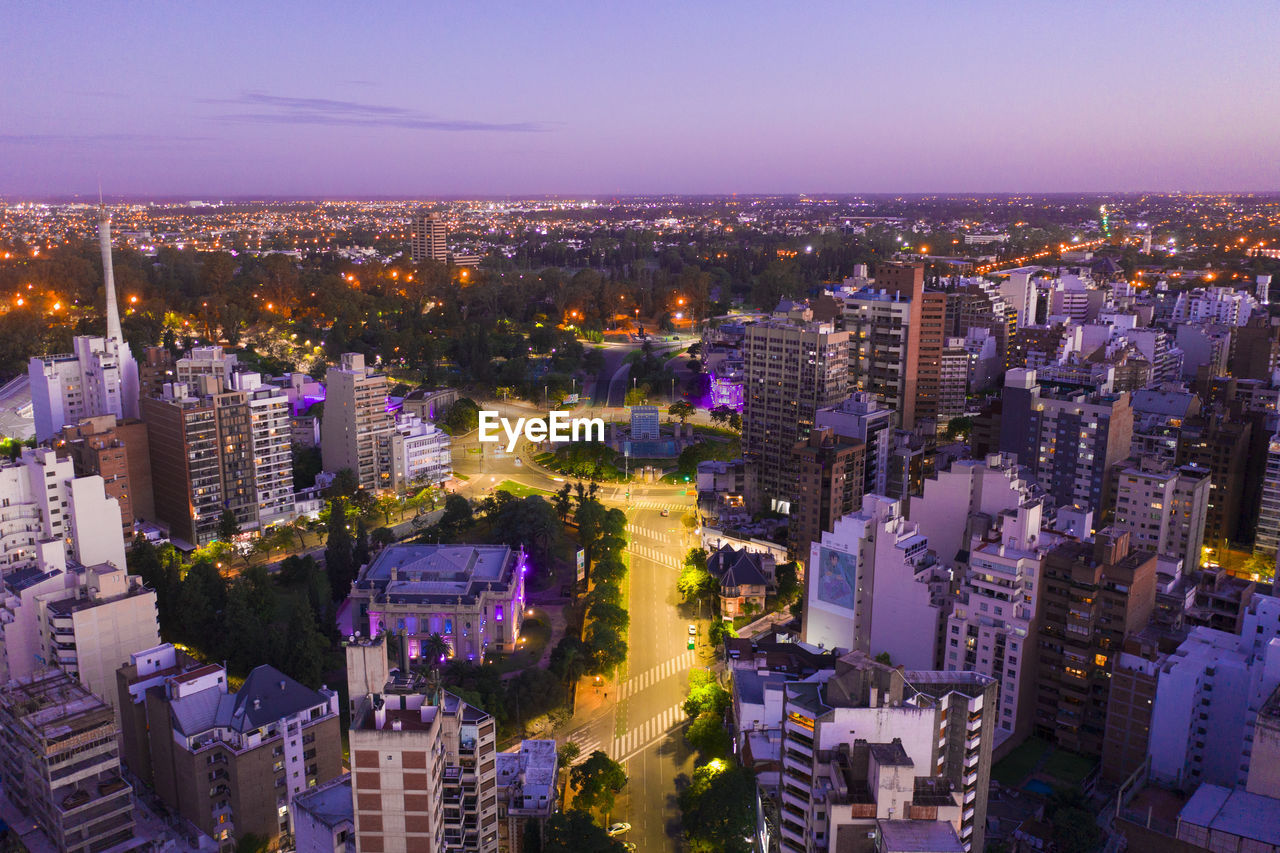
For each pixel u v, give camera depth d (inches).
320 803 6825.8
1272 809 7436.0
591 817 7849.4
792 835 5940.0
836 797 5364.2
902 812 5300.2
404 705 6190.9
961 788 5969.5
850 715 5605.3
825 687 5944.9
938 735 5792.3
